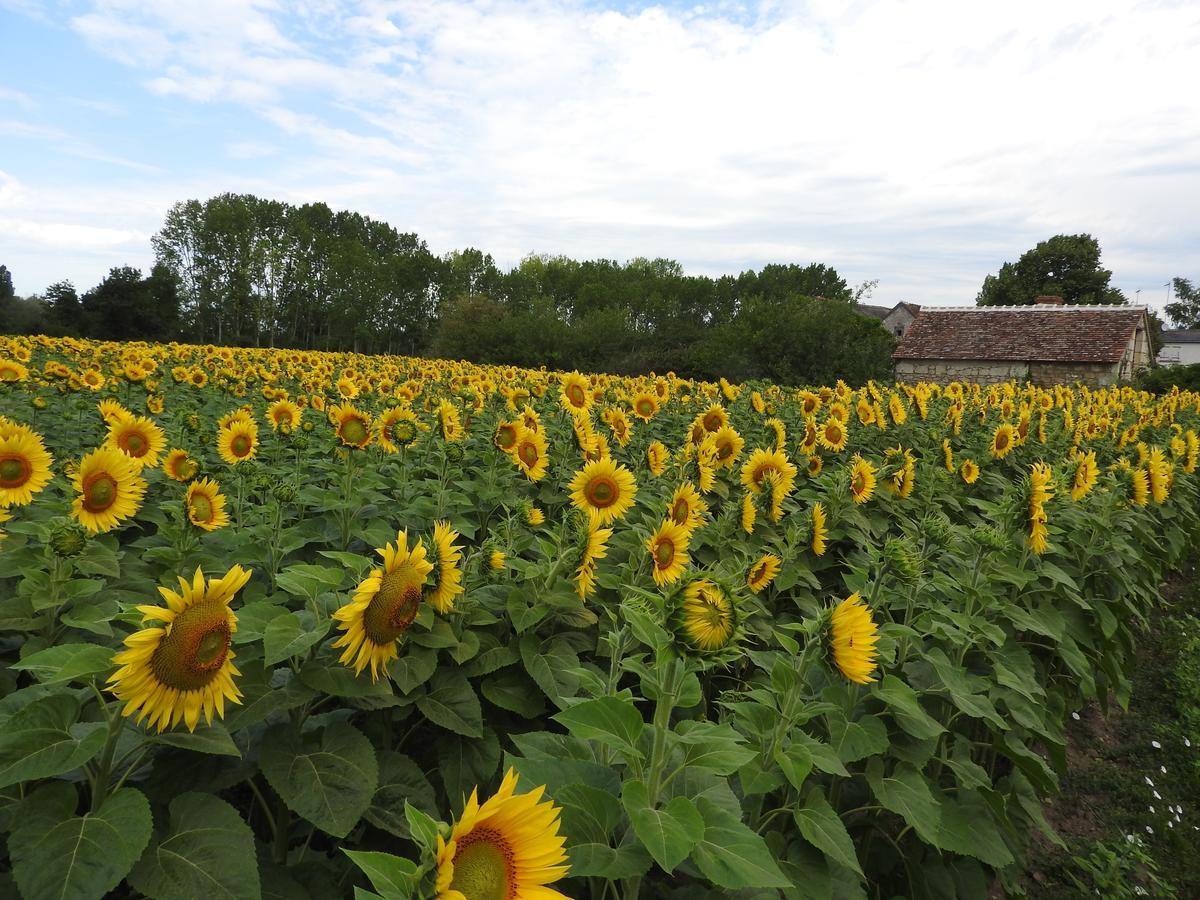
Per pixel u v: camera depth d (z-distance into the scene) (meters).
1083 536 6.09
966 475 7.95
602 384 17.19
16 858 1.82
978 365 41.94
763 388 15.11
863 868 3.65
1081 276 82.06
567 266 124.19
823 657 2.57
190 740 2.17
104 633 3.38
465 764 3.12
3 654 3.53
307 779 2.37
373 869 1.41
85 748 1.93
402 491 5.88
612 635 2.67
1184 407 19.58
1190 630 8.17
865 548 5.51
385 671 2.72
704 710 3.93
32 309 62.41
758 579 4.20
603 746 2.49
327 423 9.27
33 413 8.81
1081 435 11.70
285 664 2.86
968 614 4.08
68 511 4.48
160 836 2.06
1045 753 5.29
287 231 108.19
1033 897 4.32
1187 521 9.91
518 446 5.58
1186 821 5.14
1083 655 5.11
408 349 113.31
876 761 3.07
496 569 3.65
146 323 69.75
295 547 4.29
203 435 7.12
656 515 4.78
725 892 2.43
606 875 1.79
